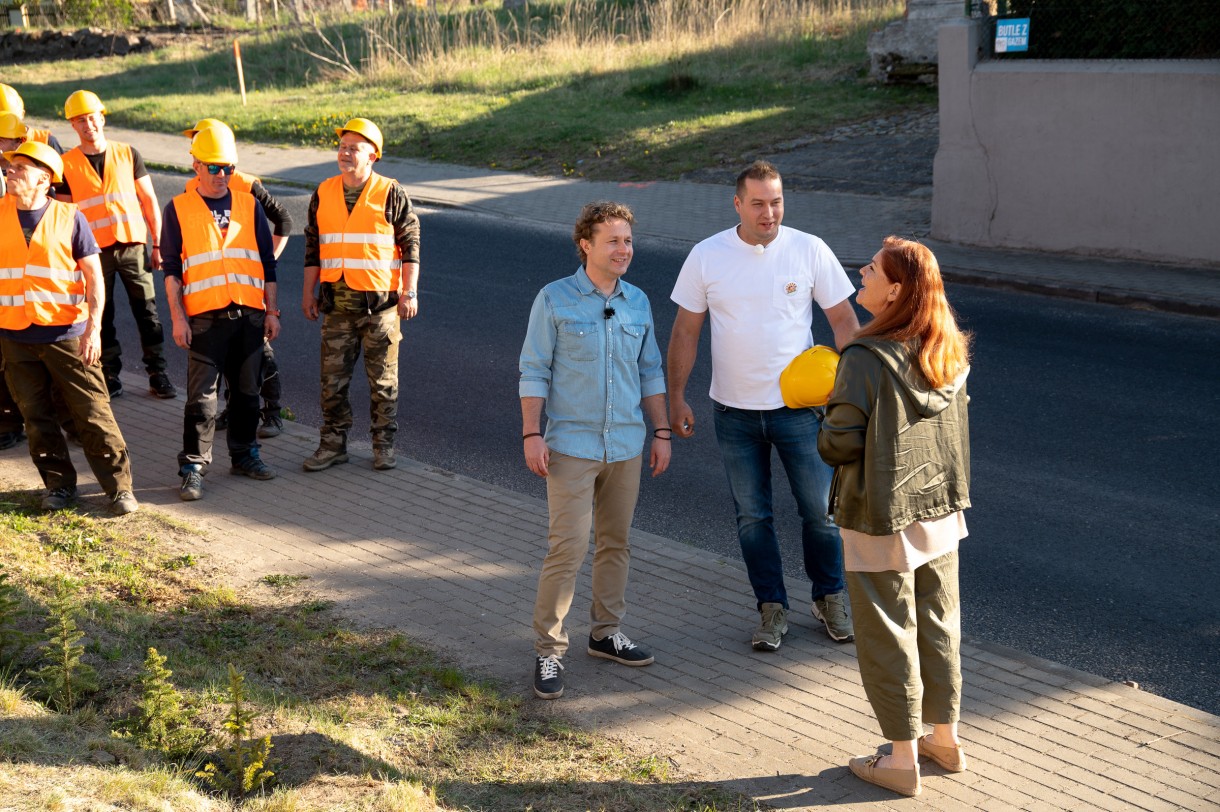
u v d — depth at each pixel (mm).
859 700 4742
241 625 5281
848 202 14953
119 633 5055
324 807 3752
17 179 6234
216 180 6895
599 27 26859
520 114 20953
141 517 6590
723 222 14359
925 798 4062
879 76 20625
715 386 5203
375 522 6602
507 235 14367
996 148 12703
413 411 8703
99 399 6500
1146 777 4180
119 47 33625
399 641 5117
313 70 27641
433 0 30969
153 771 3811
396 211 7203
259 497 6980
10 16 36875
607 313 4773
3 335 6336
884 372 3883
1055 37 12477
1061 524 6516
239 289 6953
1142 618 5512
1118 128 11945
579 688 4828
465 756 4266
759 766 4262
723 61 23062
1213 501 6742
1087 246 12445
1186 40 11750
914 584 4137
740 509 5199
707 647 5195
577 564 4773
